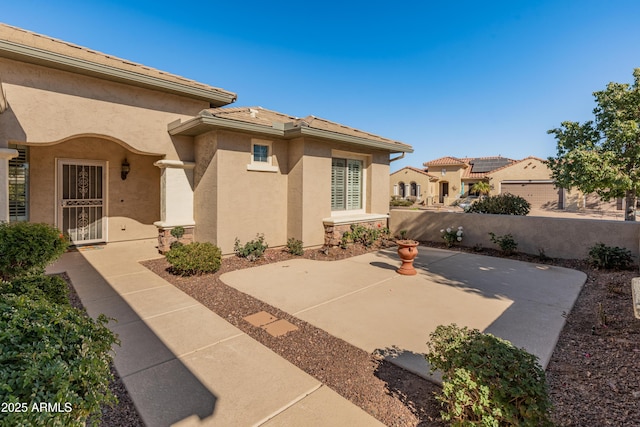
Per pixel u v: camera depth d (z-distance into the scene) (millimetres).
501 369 2406
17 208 9055
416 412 2896
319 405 2996
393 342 4266
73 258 8969
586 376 3354
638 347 3822
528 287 6723
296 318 5066
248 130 8703
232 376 3463
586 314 5199
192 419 2791
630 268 8008
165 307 5492
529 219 10008
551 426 2338
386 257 9727
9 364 1673
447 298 6016
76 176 10266
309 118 11023
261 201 9625
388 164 13227
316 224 10312
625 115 9867
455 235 11453
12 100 6828
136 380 3359
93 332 2266
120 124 8297
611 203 26859
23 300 2170
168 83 8648
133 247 10469
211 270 7500
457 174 39406
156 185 11906
